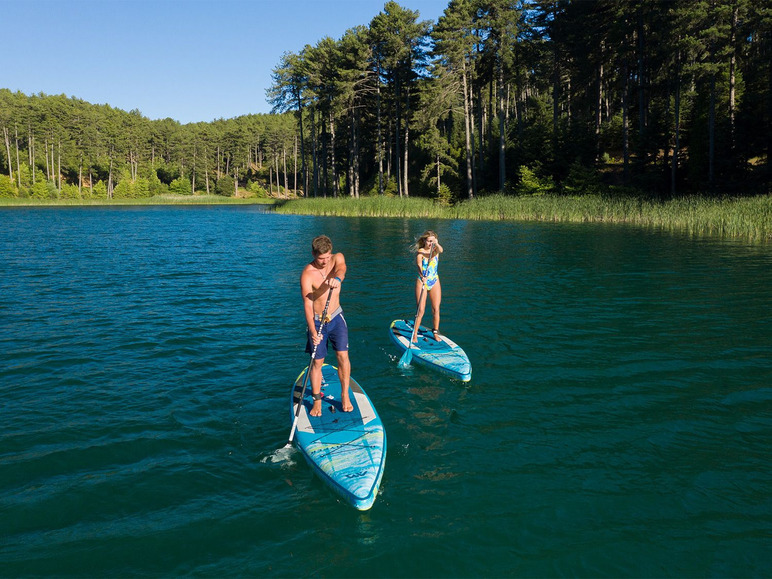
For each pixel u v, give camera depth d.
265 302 10.59
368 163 77.19
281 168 124.31
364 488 3.81
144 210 61.59
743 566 3.19
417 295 7.11
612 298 10.65
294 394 5.49
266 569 3.17
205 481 4.11
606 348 7.38
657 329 8.34
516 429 4.96
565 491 3.96
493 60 45.47
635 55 40.91
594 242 20.72
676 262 15.41
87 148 102.69
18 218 43.28
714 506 3.78
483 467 4.30
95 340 7.95
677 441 4.73
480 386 6.02
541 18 47.59
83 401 5.65
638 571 3.15
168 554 3.29
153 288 12.16
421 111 46.25
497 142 57.97
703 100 36.50
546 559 3.25
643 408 5.43
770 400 5.60
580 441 4.73
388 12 48.88
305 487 4.04
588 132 44.12
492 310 9.65
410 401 5.60
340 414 5.02
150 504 3.81
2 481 4.09
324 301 4.94
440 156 51.47
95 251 19.64
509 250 18.48
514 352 7.22
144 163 120.06
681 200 31.42
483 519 3.64
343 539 3.44
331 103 53.53
